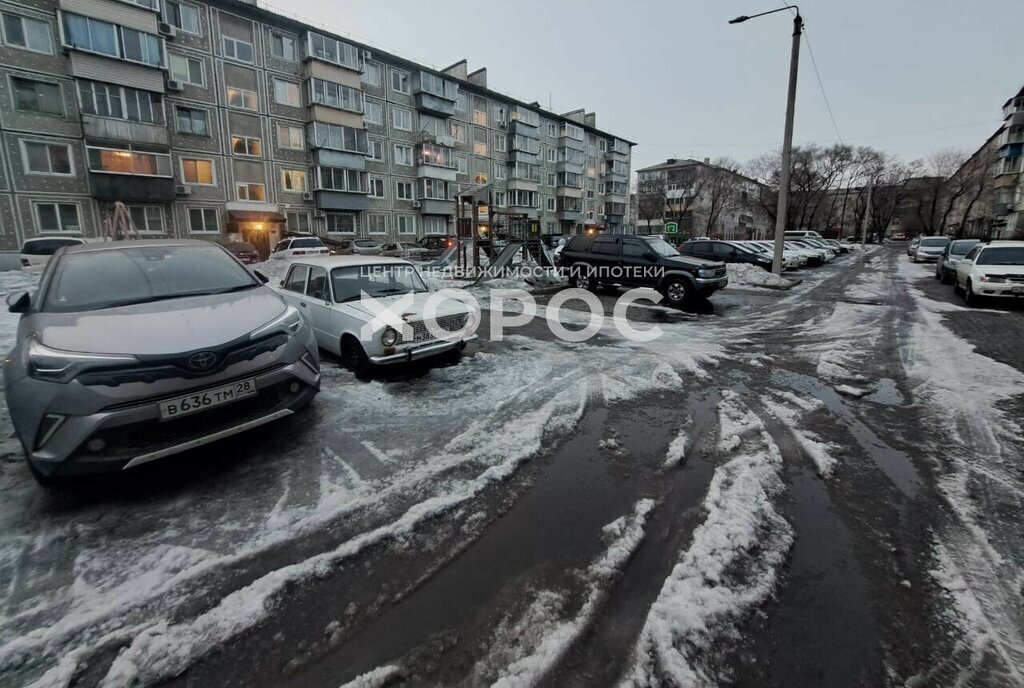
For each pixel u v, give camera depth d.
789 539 2.51
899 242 64.25
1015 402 4.45
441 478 3.12
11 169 18.98
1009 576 2.23
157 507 2.77
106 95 20.22
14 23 18.61
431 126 35.03
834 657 1.81
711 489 3.00
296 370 3.40
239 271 4.30
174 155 22.88
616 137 58.38
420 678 1.73
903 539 2.51
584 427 4.00
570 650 1.84
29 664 1.78
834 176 50.34
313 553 2.39
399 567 2.31
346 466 3.26
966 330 7.77
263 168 26.09
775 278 14.69
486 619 1.99
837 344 6.95
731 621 1.98
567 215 49.66
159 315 3.23
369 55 30.50
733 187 59.59
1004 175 43.19
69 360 2.66
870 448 3.59
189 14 22.98
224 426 3.08
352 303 5.55
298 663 1.79
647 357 6.23
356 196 29.75
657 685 1.70
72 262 3.77
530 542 2.50
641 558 2.37
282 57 26.48
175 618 1.99
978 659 1.80
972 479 3.11
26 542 2.46
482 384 5.04
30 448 2.64
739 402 4.60
